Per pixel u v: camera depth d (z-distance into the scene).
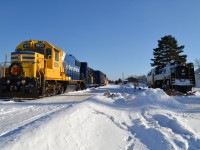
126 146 6.66
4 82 17.20
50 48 19.88
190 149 6.24
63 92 24.61
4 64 17.64
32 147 4.34
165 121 9.60
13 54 17.70
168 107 14.75
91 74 42.91
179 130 8.20
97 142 6.51
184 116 11.37
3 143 4.03
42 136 4.86
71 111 7.93
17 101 15.84
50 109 11.28
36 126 5.31
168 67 30.33
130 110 13.35
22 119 8.51
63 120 6.34
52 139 5.09
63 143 5.32
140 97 16.12
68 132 5.91
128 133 8.12
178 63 29.55
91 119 8.54
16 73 17.03
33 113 9.99
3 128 6.92
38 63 17.98
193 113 12.51
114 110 12.54
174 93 25.45
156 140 6.90
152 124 9.21
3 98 17.89
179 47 62.09
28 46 19.81
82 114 8.35
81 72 35.22
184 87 27.94
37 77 17.41
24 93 17.05
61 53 22.70
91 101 13.52
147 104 14.91
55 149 4.91
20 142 4.18
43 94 17.78
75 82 28.89
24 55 17.55
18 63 17.16
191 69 28.41
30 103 14.25
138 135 7.86
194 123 9.67
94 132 7.27
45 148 4.67
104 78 65.88
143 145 6.72
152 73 42.81
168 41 61.38
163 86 32.03
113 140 7.05
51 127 5.47
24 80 17.05
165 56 61.72
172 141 6.79
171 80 28.45
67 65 25.05
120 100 17.42
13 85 17.12
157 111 12.82
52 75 19.89
